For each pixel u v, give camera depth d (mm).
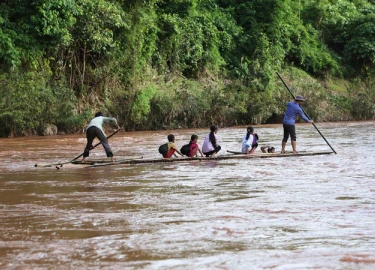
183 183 11555
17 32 28328
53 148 21109
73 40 29797
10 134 28203
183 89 35562
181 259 6207
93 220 8117
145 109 33156
